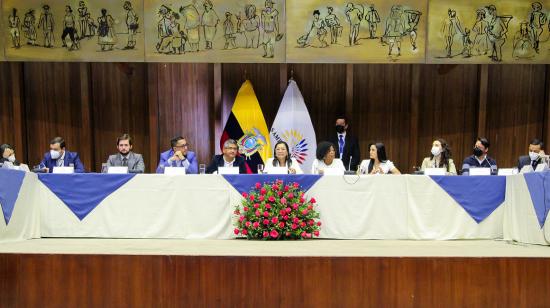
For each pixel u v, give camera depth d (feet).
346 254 11.98
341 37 26.14
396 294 11.76
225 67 28.89
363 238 14.83
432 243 14.17
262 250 12.57
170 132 28.89
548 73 28.22
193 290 11.89
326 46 26.23
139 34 26.21
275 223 14.29
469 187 15.03
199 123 28.94
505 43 25.99
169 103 28.84
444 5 25.72
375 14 25.91
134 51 26.40
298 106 27.14
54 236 15.15
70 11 26.02
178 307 11.89
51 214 15.19
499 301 11.76
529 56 26.11
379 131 29.19
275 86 28.99
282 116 27.04
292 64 29.07
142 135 29.19
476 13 25.77
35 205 15.11
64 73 28.89
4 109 28.81
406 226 14.89
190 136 28.99
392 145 29.19
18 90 28.09
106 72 28.99
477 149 21.30
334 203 14.92
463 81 28.89
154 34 26.21
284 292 11.78
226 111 29.01
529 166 18.33
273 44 26.30
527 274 11.76
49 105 28.96
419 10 25.79
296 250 12.60
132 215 15.01
